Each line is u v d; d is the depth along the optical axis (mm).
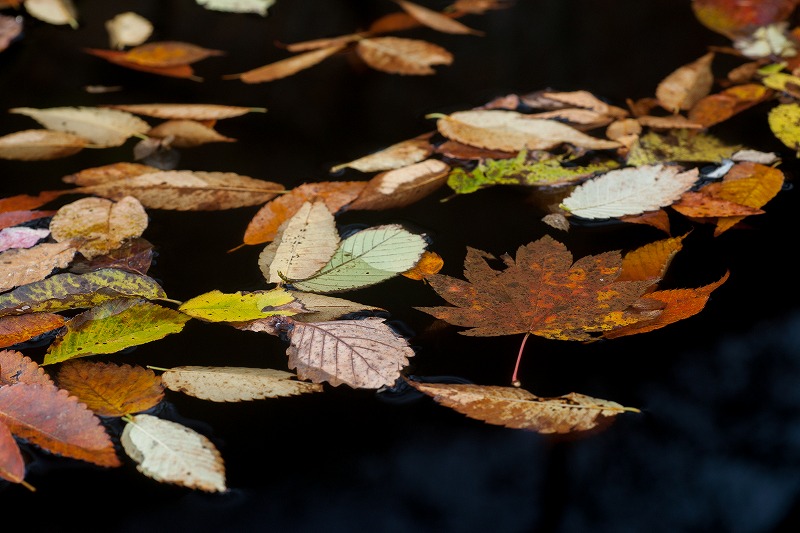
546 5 1589
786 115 1347
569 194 1285
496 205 1278
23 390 1168
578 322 1199
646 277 1227
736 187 1282
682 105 1367
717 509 1144
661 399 1175
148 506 1140
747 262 1234
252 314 1205
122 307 1209
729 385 1178
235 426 1164
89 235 1260
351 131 1355
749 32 1457
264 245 1255
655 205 1271
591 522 1139
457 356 1187
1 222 1269
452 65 1435
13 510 1137
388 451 1158
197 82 1417
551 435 1162
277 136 1354
